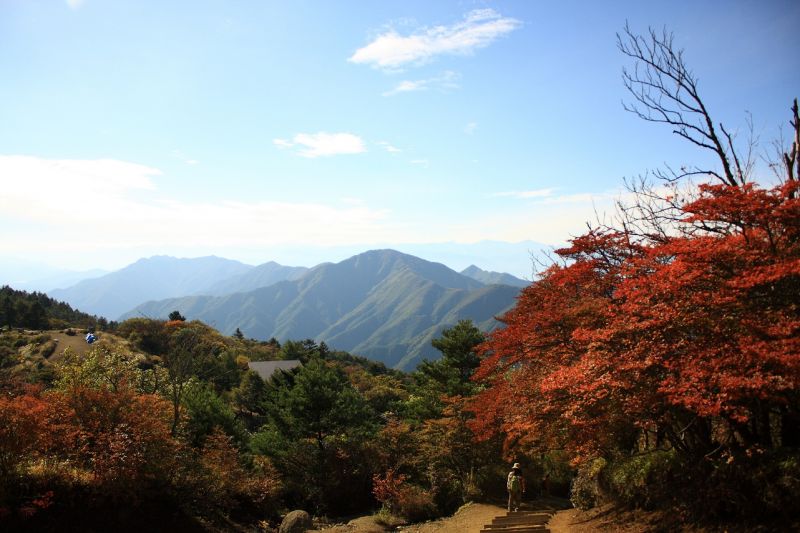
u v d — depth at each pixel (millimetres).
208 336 72312
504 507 20484
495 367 15695
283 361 66750
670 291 7840
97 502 15078
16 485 13750
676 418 9594
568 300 12172
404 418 36562
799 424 8688
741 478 8477
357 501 26141
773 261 7160
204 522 18531
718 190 7695
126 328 61250
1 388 18969
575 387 8922
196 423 24016
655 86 13688
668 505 10266
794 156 11680
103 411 16547
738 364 6723
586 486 15242
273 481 23766
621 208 13969
